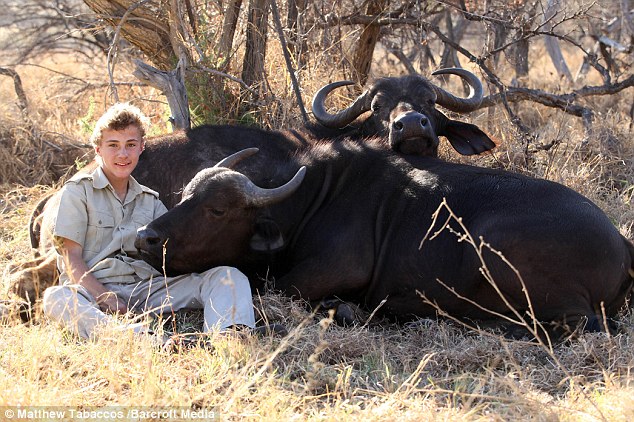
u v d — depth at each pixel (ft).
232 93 27.50
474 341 16.22
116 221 18.11
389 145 20.51
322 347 15.11
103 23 33.47
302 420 13.00
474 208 17.70
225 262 18.38
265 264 19.11
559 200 17.30
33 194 26.81
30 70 44.55
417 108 22.56
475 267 17.13
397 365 15.80
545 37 38.47
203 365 14.94
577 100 34.35
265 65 27.76
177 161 21.70
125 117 17.57
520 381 14.35
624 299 17.95
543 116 34.99
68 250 17.44
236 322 16.49
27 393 13.26
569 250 16.65
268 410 13.11
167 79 25.30
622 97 36.96
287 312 17.78
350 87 28.73
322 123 23.53
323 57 28.68
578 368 15.08
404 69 38.17
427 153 20.95
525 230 16.80
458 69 24.72
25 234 23.27
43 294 17.69
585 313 16.67
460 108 23.89
